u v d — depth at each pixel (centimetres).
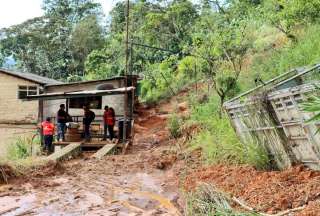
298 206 745
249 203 816
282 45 2025
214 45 2089
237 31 2278
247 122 1081
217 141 1349
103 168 1531
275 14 2084
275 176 930
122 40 4278
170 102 3297
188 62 2395
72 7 7206
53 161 1493
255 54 2197
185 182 1163
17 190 1190
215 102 1942
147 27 4016
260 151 1055
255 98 998
